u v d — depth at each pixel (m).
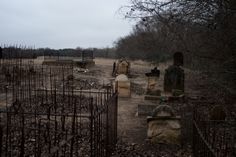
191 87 22.52
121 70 33.28
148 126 11.52
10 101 16.61
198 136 8.78
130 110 17.34
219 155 7.54
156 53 35.38
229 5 15.53
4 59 35.22
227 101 16.17
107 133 8.99
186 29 19.73
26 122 11.28
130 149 10.80
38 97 17.52
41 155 6.46
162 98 18.84
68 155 8.46
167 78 21.05
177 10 18.73
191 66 23.30
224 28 16.19
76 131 9.59
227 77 16.88
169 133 11.38
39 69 33.12
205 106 15.96
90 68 40.44
